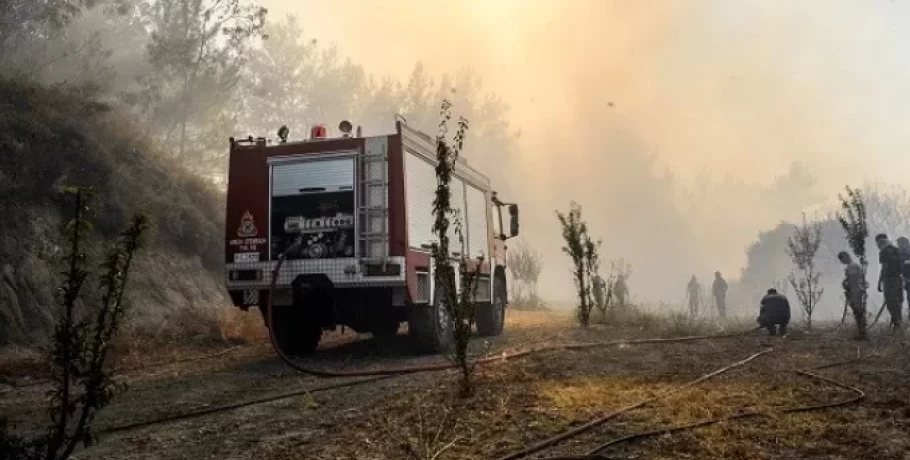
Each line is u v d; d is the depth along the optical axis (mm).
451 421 5367
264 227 10117
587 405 5812
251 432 5477
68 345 3760
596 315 16375
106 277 3943
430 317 10367
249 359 10688
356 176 9875
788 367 7934
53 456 3729
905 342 10234
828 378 7008
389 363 9469
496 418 5410
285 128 10461
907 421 5086
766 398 6008
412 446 4711
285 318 10742
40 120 14695
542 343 10906
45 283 12523
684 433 4820
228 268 10172
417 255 10062
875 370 7566
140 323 12930
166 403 7008
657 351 9758
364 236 9727
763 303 12633
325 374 8414
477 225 13109
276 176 10188
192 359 10766
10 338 11289
